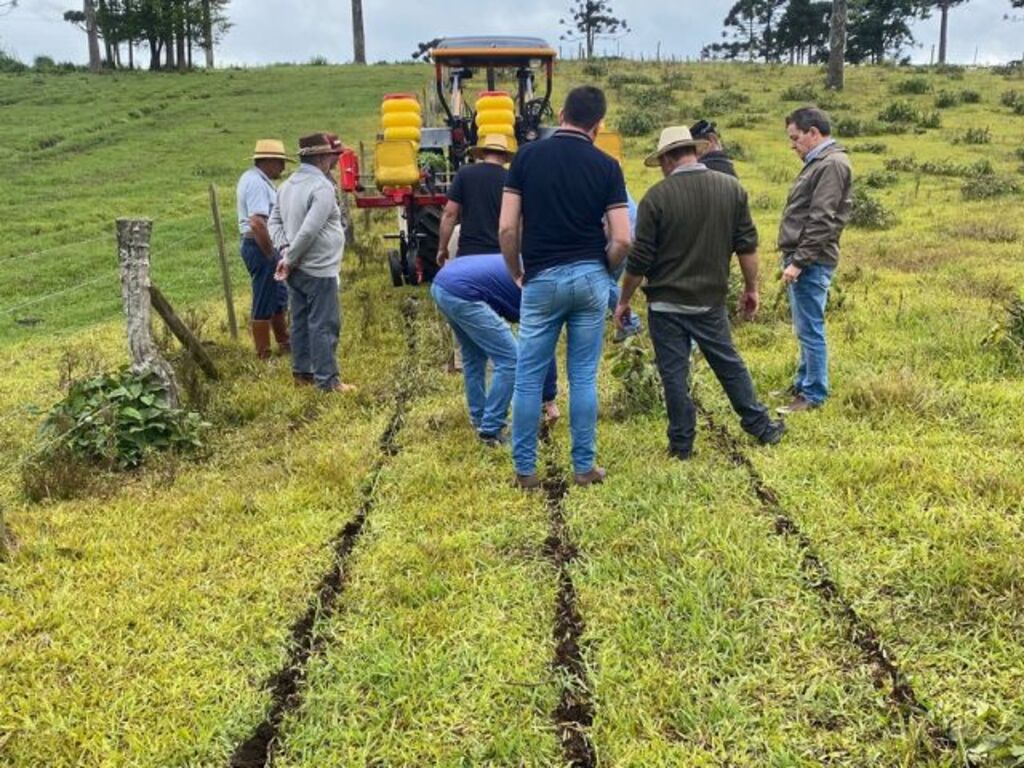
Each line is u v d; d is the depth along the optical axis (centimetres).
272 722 279
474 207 522
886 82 2936
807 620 312
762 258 980
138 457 493
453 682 290
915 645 295
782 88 2844
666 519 382
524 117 952
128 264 515
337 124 2433
